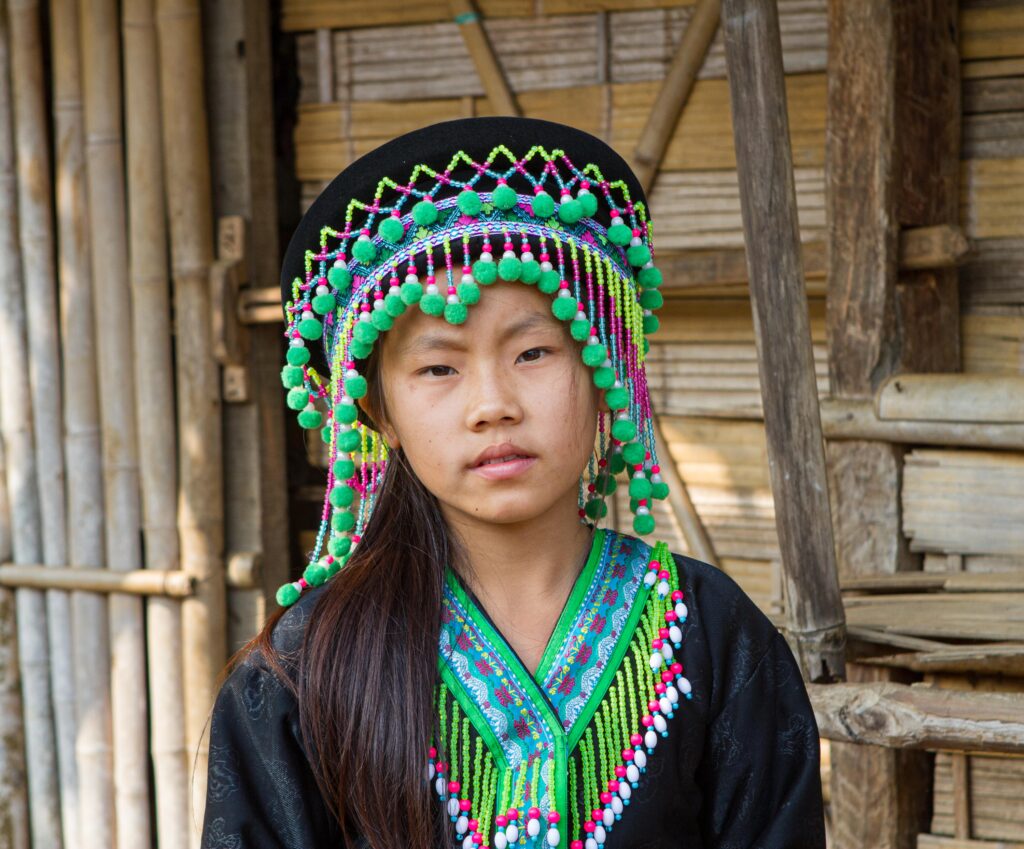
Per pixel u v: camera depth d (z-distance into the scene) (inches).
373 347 47.3
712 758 49.7
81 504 104.7
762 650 51.0
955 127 89.4
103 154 101.1
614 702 47.5
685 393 99.0
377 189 45.6
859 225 85.8
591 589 49.1
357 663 46.5
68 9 100.7
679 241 97.0
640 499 49.4
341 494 48.4
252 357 103.0
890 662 74.3
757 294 68.8
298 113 105.4
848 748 85.3
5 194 103.8
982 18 89.5
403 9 101.4
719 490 98.9
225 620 104.5
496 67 99.0
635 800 46.8
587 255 45.9
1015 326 90.9
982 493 84.4
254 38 101.4
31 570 105.3
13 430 105.7
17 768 108.3
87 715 105.5
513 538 47.8
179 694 103.7
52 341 104.5
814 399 69.4
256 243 102.4
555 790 45.3
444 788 46.0
